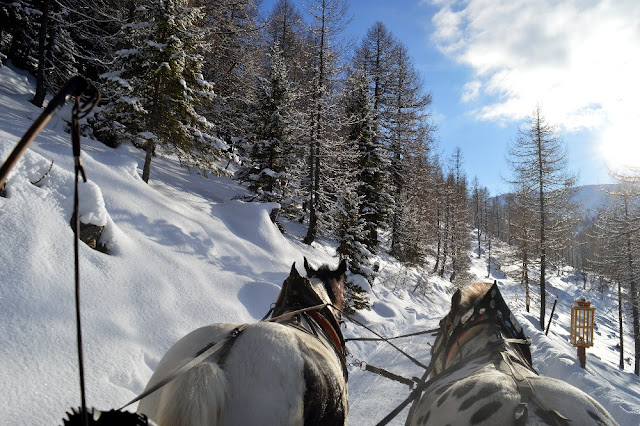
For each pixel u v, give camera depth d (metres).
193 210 14.41
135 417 1.86
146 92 14.74
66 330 5.79
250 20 30.75
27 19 18.69
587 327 11.74
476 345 3.20
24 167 7.60
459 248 47.09
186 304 8.56
